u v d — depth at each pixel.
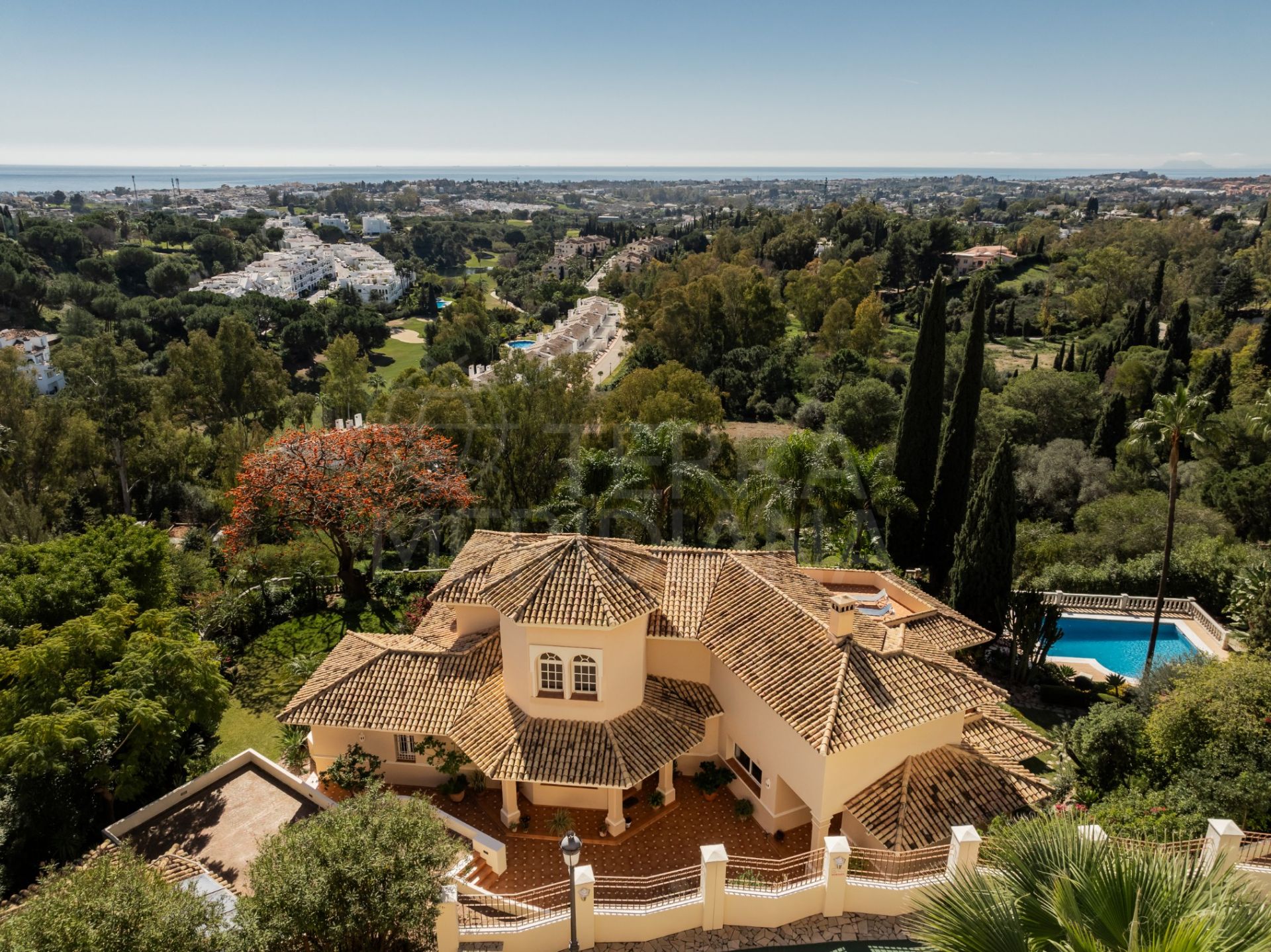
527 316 170.25
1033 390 70.94
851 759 20.09
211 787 24.66
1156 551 44.34
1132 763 23.64
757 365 95.69
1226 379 69.12
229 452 64.62
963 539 35.31
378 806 16.34
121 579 30.66
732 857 18.66
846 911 18.62
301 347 120.75
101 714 22.47
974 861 17.30
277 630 36.44
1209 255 148.75
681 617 24.30
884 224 177.12
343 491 37.41
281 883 14.40
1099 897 11.02
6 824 22.02
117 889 14.23
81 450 58.91
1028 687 34.72
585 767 21.28
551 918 17.78
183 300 123.88
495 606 22.33
